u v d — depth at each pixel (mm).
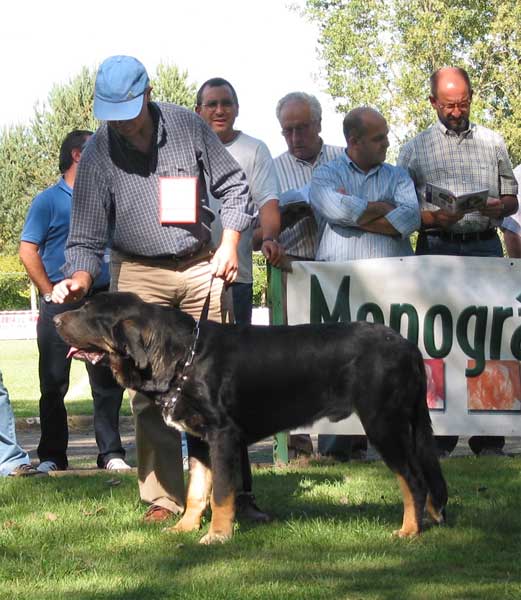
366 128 7285
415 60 36062
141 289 5582
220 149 5625
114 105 5137
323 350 5238
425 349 7527
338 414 5336
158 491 5641
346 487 6332
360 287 7496
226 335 5230
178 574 4441
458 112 7656
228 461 5117
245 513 5547
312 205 7551
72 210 5566
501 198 7922
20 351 29469
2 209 54906
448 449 7867
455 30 37125
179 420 5168
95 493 6281
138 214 5453
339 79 37781
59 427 7773
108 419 7785
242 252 7461
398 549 4832
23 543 4996
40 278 7508
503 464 7074
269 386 5199
